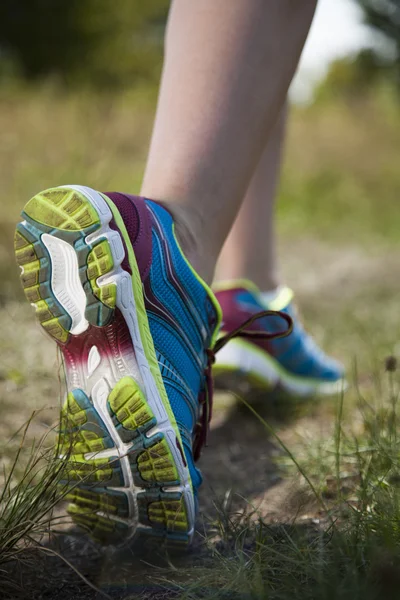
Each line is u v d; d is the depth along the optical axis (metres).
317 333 2.23
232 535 0.94
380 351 1.95
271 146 1.55
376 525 0.82
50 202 0.85
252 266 1.55
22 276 0.88
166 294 0.92
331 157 6.61
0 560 0.81
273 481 1.17
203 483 1.18
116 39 13.22
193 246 0.98
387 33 13.66
